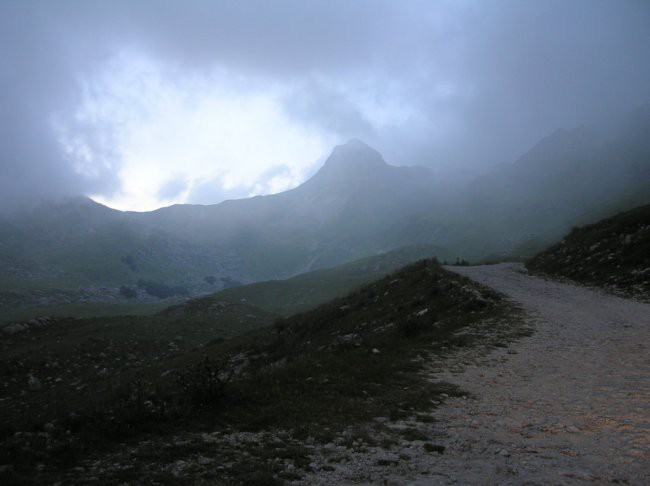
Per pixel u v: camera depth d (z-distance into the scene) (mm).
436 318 24359
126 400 10953
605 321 21812
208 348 39469
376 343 18781
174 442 8680
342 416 10266
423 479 6668
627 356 15289
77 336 47281
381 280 39531
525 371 14203
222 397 11336
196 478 6840
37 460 7676
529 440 8453
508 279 37719
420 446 8273
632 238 36000
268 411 10555
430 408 10914
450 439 8688
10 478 6801
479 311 24375
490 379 13492
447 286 28703
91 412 9922
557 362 15070
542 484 6238
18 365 36031
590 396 11109
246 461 7562
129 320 59281
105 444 8516
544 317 22828
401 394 12039
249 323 69375
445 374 14188
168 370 31344
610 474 6609
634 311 23750
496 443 8344
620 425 8844
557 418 9633
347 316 31984
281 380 13266
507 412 10367
